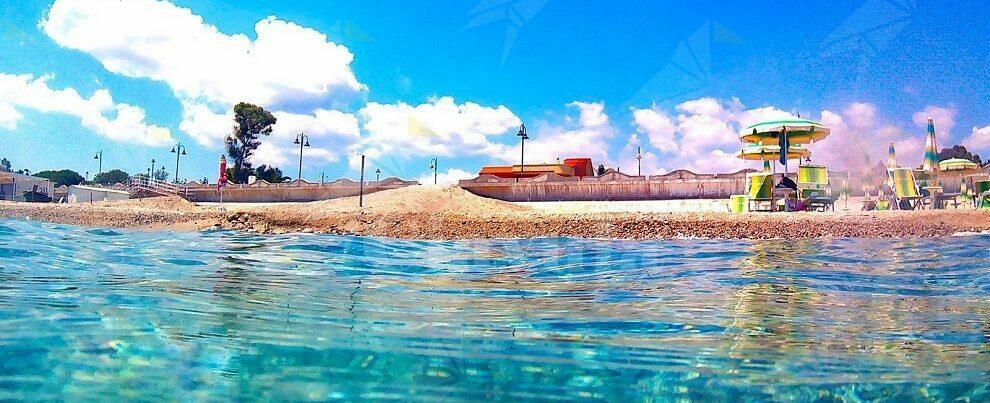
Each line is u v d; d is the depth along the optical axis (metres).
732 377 1.76
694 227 8.03
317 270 4.16
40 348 1.90
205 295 2.95
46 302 2.63
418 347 2.04
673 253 5.59
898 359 1.93
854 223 8.17
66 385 1.58
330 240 6.55
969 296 3.14
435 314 2.63
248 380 1.67
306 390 1.60
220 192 20.94
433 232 7.82
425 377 1.73
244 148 29.02
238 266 4.21
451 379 1.71
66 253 4.68
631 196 17.56
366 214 8.80
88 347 1.92
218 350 1.94
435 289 3.40
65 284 3.17
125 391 1.55
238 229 7.73
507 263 4.81
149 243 5.78
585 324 2.45
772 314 2.65
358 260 4.87
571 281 3.79
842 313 2.69
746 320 2.53
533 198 18.25
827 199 11.70
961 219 8.40
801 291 3.32
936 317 2.58
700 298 3.10
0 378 1.62
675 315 2.63
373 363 1.85
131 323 2.27
